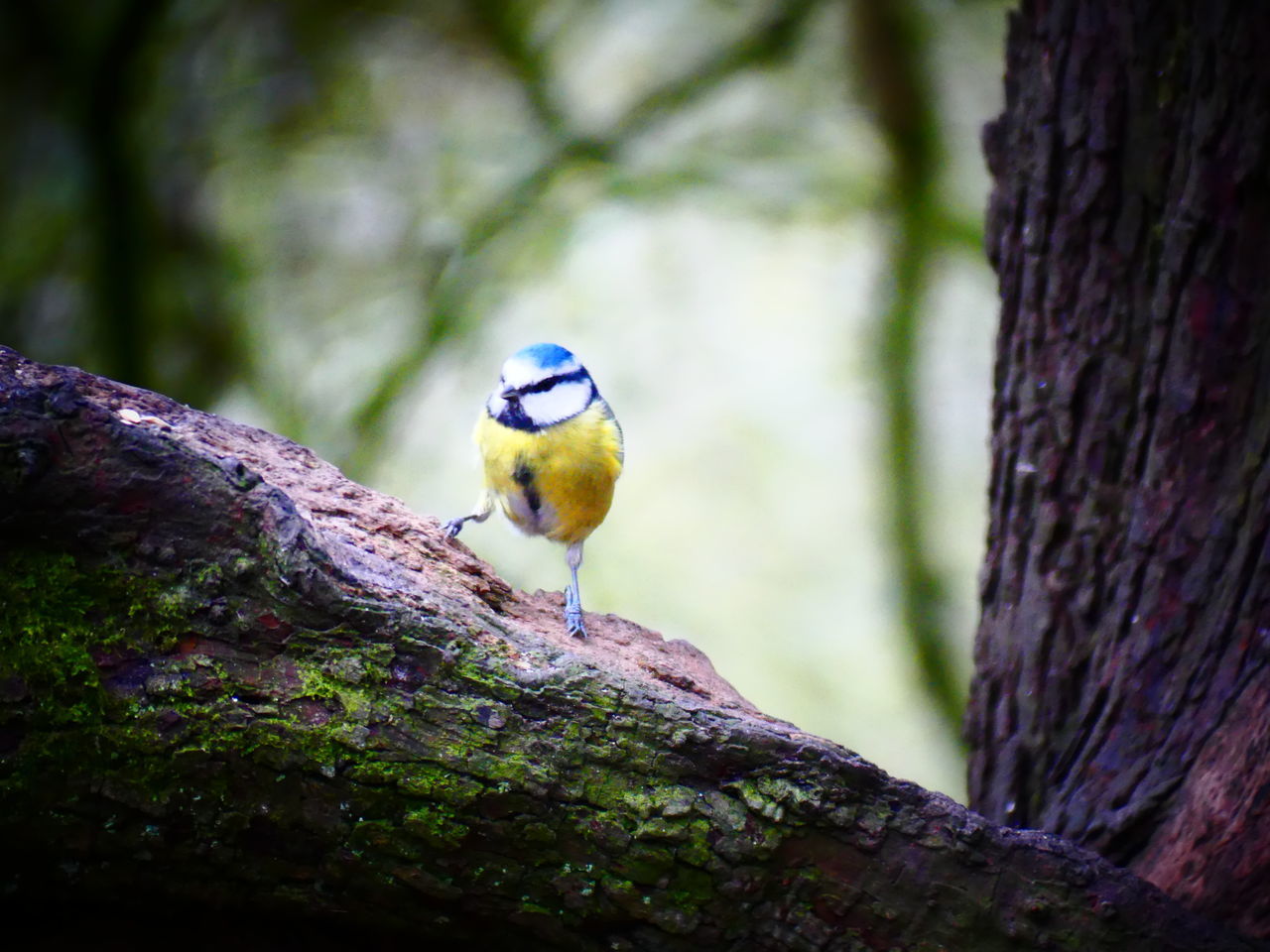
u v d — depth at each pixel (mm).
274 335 16359
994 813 6652
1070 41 6211
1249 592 5723
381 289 16469
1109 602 6289
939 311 16031
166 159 15969
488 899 4613
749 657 16906
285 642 4402
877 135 15953
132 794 4230
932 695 15375
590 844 4562
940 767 16812
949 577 15445
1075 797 6195
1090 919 4863
